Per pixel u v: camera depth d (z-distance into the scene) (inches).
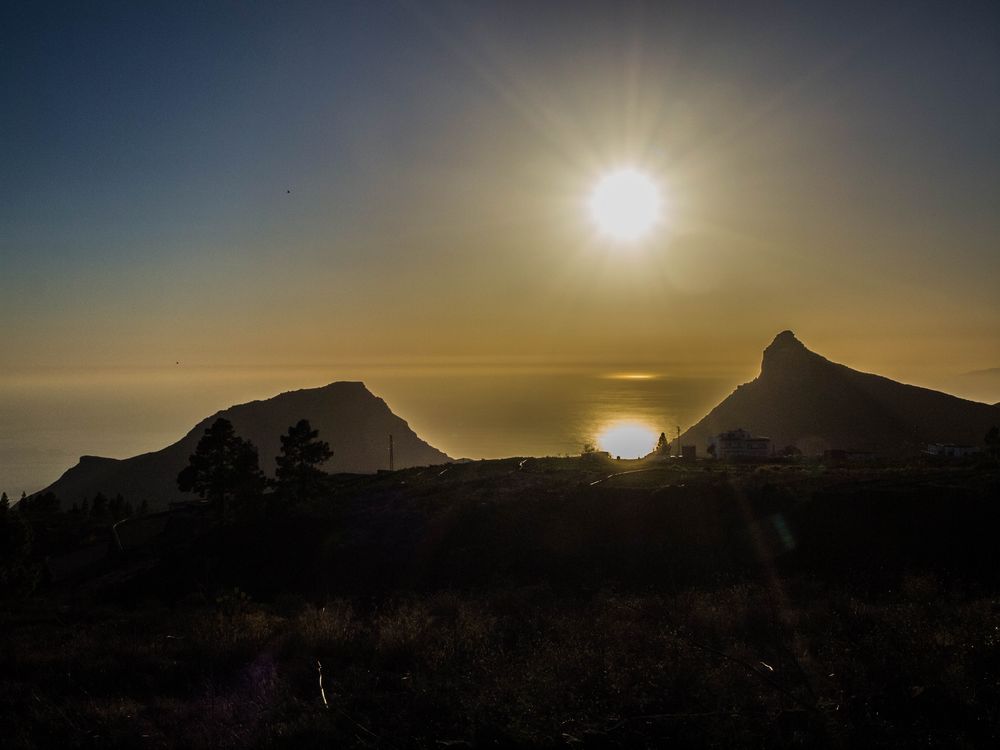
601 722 303.9
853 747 278.1
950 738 283.4
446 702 336.5
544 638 450.0
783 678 351.3
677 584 818.8
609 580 864.9
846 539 903.7
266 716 334.6
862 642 394.6
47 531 2343.8
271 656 454.9
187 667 442.6
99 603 1091.3
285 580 1099.9
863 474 1187.9
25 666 459.8
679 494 1084.5
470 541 1087.6
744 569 853.8
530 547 1031.6
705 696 327.3
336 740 303.3
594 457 2135.8
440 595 715.4
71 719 342.6
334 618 535.5
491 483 1460.4
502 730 298.7
